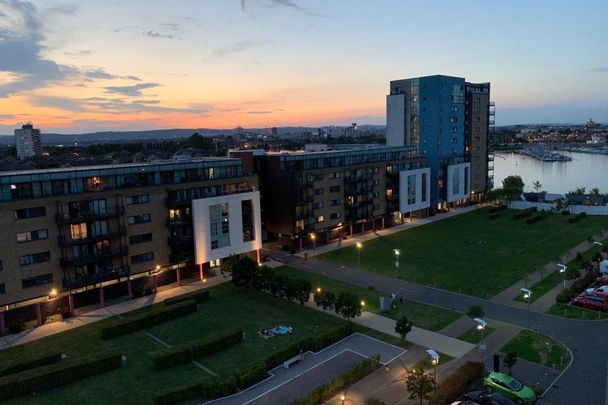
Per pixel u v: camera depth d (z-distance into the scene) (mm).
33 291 60406
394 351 49781
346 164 107750
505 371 44344
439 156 132125
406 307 62531
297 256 91438
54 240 62344
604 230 103750
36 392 43312
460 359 47375
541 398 39750
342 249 96000
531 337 51750
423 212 130125
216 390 41500
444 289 69312
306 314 61469
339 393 41562
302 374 45531
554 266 78688
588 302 59406
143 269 71750
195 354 49281
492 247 93312
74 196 64125
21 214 59438
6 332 58344
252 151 102500
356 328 56188
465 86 141625
